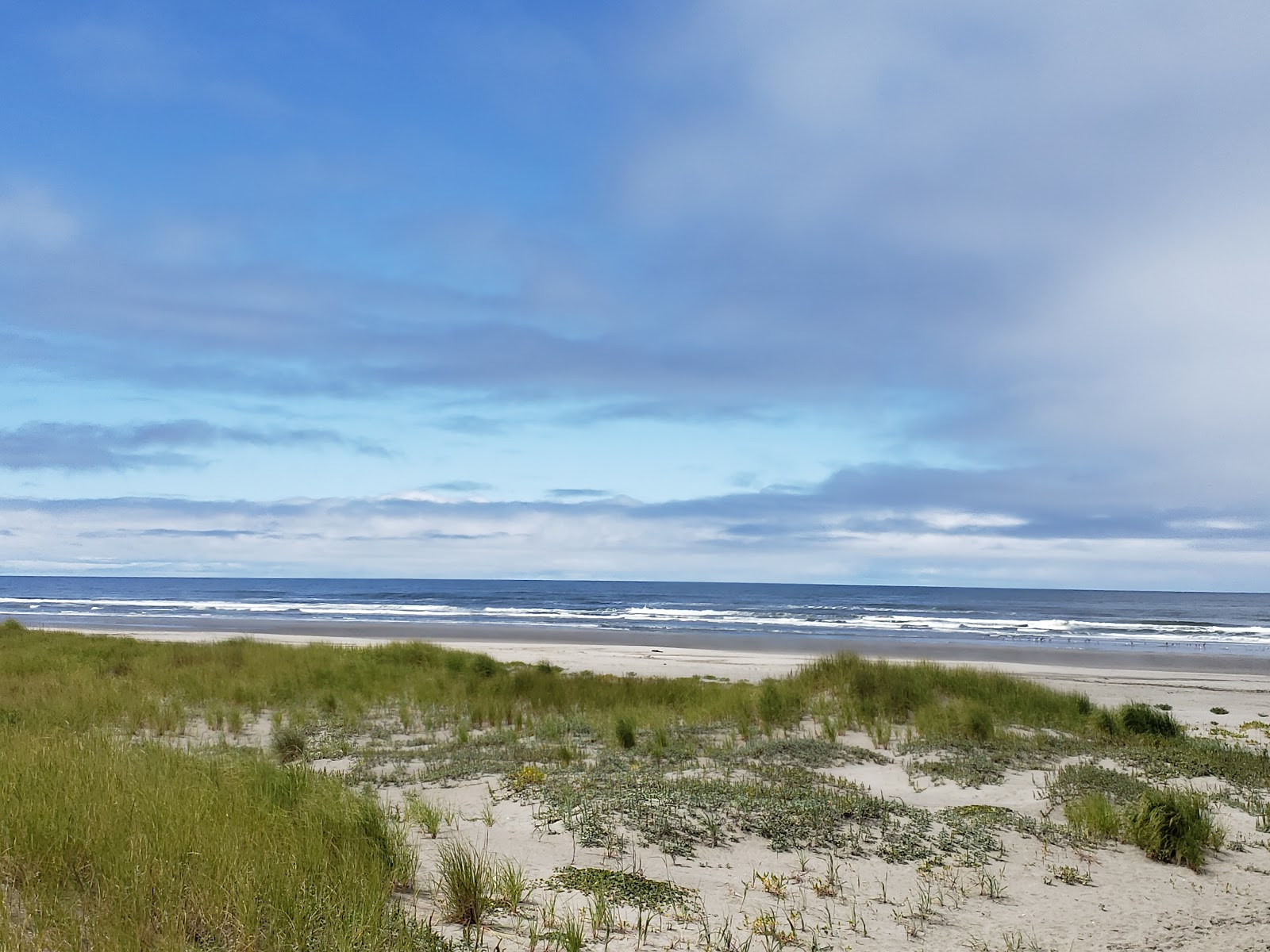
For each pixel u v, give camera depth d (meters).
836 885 6.63
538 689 17.98
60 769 6.71
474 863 6.11
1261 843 8.48
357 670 20.91
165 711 14.48
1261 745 14.30
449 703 16.59
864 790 9.57
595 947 4.92
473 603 88.81
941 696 17.38
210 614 66.31
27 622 52.69
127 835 5.28
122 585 179.75
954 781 10.36
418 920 5.01
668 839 7.42
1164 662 33.38
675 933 5.32
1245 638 48.97
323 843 5.64
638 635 45.97
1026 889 6.82
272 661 22.38
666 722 14.34
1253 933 6.08
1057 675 26.81
